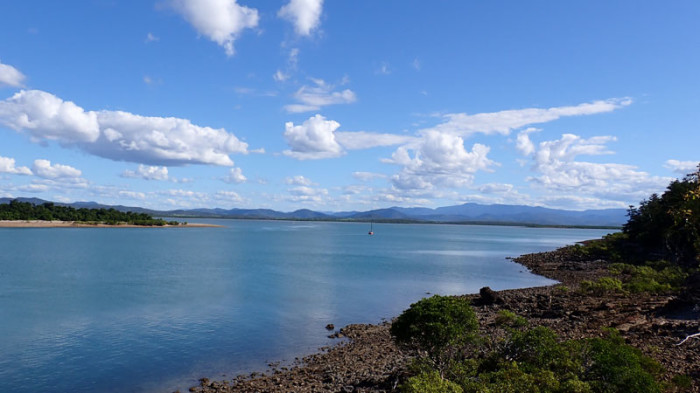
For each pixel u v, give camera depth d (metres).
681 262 86.81
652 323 37.56
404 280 82.81
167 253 133.00
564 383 20.11
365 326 46.25
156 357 36.16
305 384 29.00
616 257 103.56
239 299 61.25
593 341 23.92
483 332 38.69
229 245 176.50
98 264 101.00
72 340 40.69
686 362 26.94
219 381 30.86
